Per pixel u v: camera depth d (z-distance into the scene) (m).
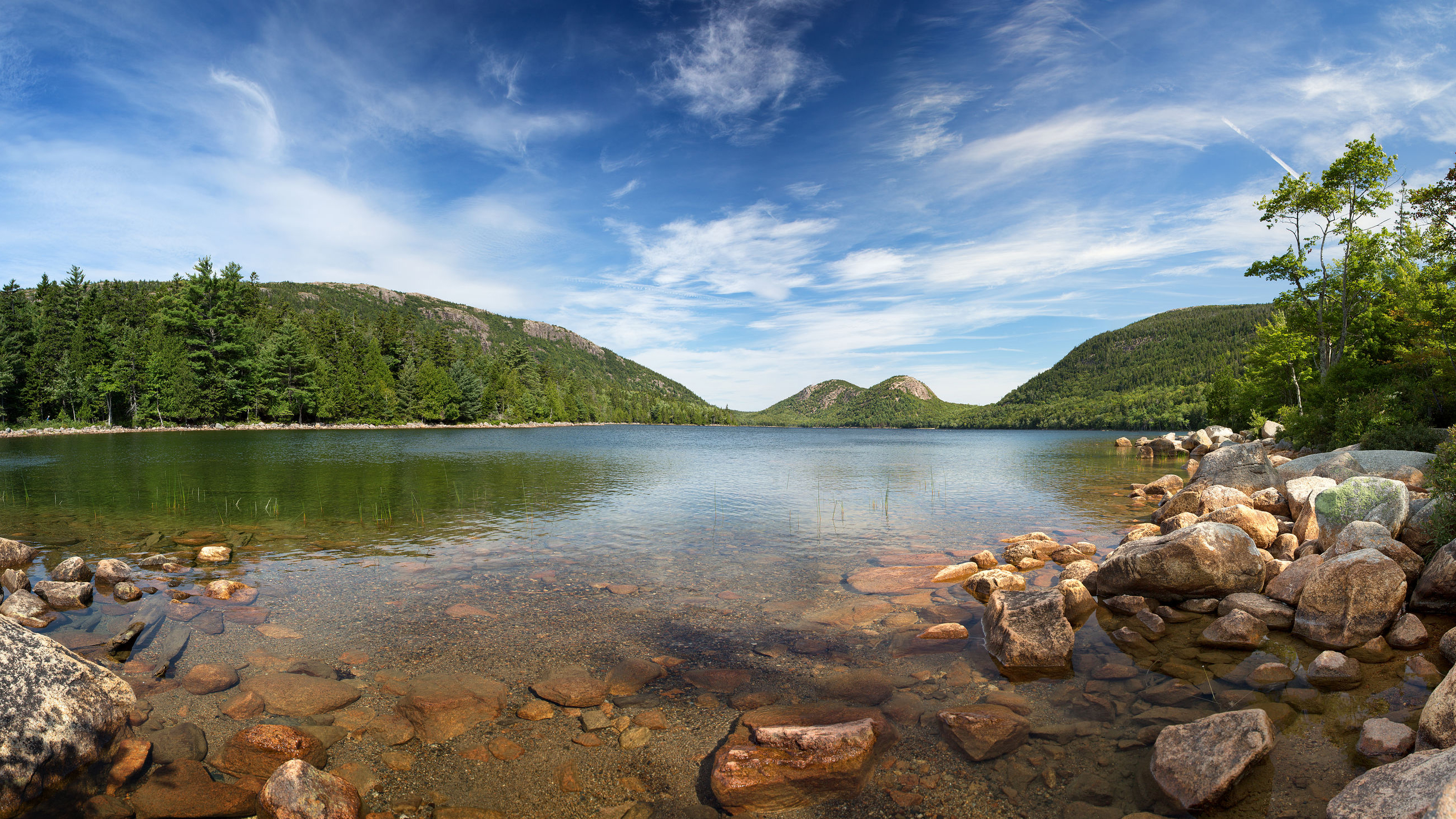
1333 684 7.34
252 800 5.22
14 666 5.55
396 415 114.06
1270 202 39.69
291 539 16.38
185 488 25.69
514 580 12.45
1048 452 62.09
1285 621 9.31
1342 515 12.23
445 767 5.77
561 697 7.19
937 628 9.29
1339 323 39.16
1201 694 7.18
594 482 30.59
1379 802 4.43
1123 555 11.21
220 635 9.22
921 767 5.77
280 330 103.06
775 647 8.84
